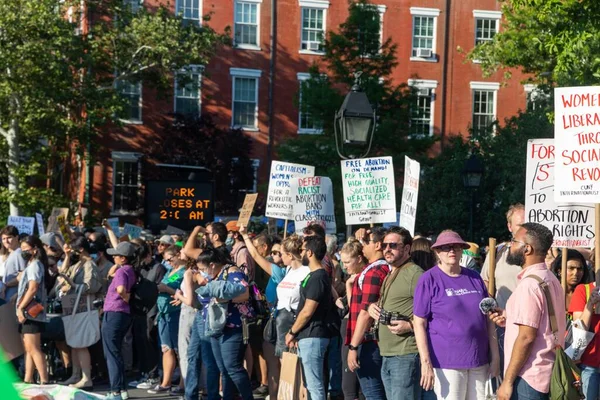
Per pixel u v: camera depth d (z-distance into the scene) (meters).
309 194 13.23
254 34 42.88
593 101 8.09
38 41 31.50
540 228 6.54
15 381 2.13
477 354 7.10
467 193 29.88
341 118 13.93
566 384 6.20
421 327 7.15
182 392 12.05
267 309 11.21
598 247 8.01
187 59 35.88
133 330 12.89
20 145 34.91
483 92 44.81
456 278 7.21
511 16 27.97
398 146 34.97
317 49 43.28
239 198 39.81
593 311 7.89
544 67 28.27
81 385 12.45
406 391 7.59
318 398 8.95
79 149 35.66
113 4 35.56
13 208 34.03
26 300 11.88
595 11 15.92
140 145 41.47
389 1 43.91
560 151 8.23
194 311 11.35
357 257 9.34
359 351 8.30
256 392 11.86
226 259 10.08
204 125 39.81
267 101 43.06
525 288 6.35
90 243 14.07
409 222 11.66
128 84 41.22
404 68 44.03
